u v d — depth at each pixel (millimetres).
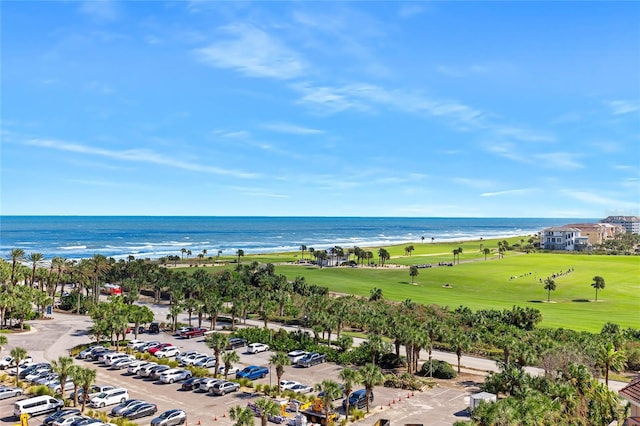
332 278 190500
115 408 58906
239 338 98688
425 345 79312
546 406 50344
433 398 68500
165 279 151875
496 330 97875
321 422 58312
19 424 53719
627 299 159500
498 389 62031
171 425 55125
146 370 74312
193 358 82812
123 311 103438
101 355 83375
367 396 62312
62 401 60906
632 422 43062
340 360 86562
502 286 181750
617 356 68250
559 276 198000
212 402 64062
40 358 84312
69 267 146500
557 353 71062
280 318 123500
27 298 117312
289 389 69312
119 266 176000
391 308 118750
